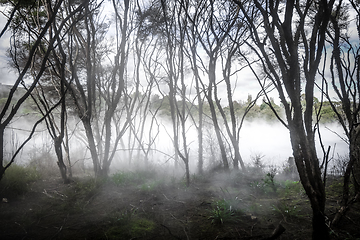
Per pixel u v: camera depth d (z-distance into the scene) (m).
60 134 4.65
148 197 3.88
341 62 2.81
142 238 2.59
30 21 4.61
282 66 2.02
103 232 2.71
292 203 3.48
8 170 4.48
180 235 2.65
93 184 4.36
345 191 2.59
